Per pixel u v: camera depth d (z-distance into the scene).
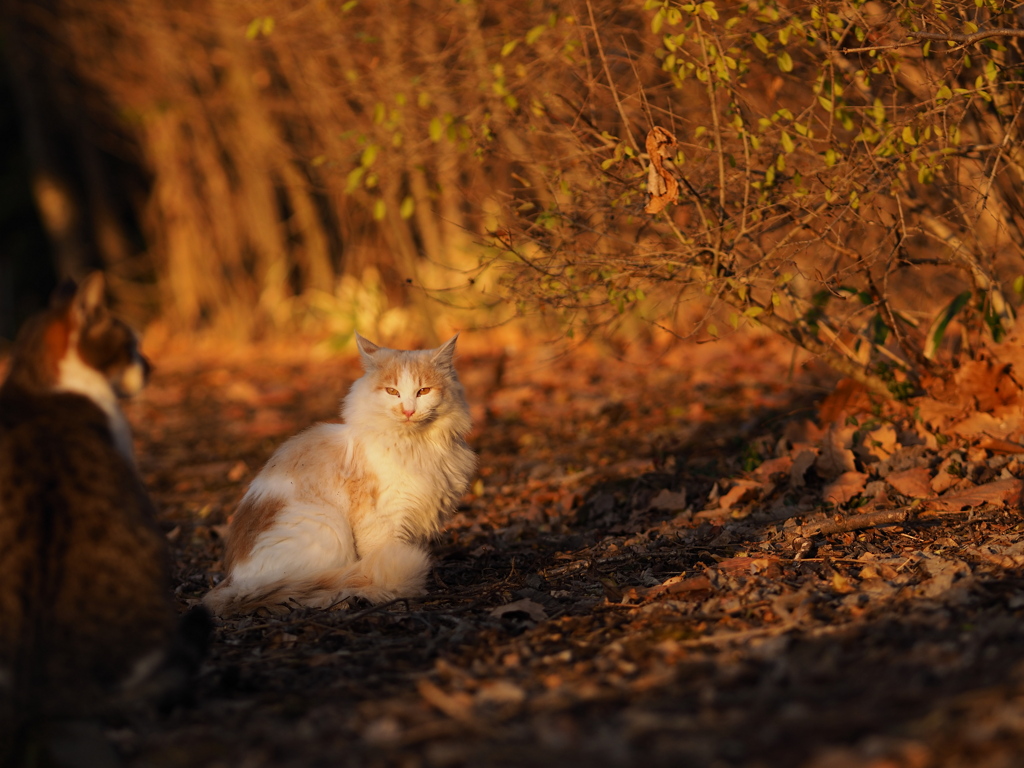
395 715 4.12
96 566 4.20
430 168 9.51
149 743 4.03
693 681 4.24
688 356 14.70
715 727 3.69
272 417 14.87
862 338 7.96
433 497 6.75
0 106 29.14
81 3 20.92
